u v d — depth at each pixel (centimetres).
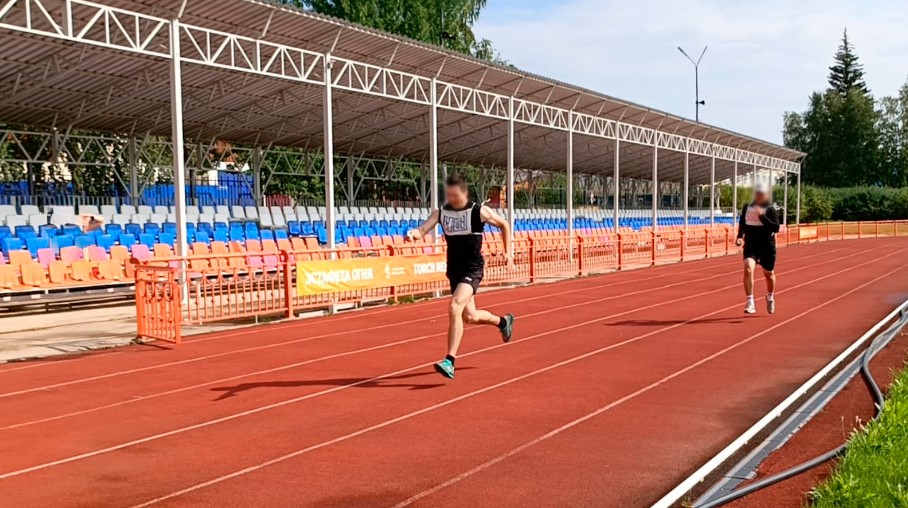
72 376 842
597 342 1005
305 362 902
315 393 729
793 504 416
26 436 594
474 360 887
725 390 712
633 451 526
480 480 471
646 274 2242
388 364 878
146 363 918
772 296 1266
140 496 455
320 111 2611
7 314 1408
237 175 3052
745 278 1261
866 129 8894
